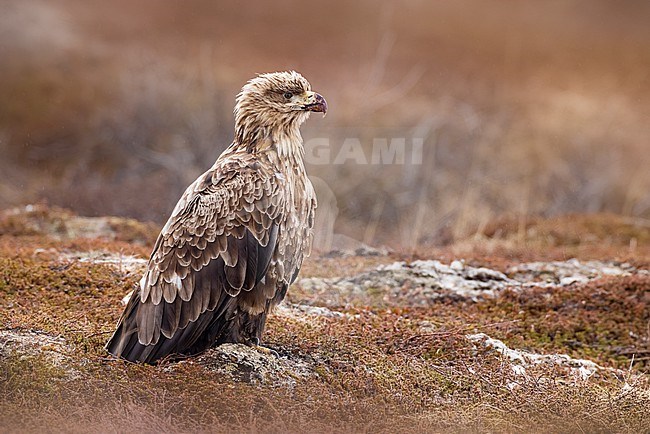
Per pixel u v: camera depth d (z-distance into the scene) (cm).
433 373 937
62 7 3425
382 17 3775
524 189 2500
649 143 3033
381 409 844
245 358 877
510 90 3325
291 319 1052
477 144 2817
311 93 925
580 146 2905
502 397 907
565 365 1017
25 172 2505
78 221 1516
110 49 3136
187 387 825
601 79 3538
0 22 3133
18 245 1328
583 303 1213
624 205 2544
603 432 862
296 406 822
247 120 927
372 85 3117
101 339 920
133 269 1173
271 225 891
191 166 2438
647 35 4031
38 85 2873
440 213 2269
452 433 820
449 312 1171
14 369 831
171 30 3406
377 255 1467
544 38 3856
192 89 2867
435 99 3155
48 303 1039
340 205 2380
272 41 3466
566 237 1698
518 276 1362
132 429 769
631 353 1109
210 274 877
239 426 790
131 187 2294
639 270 1405
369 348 979
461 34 3784
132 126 2634
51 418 776
